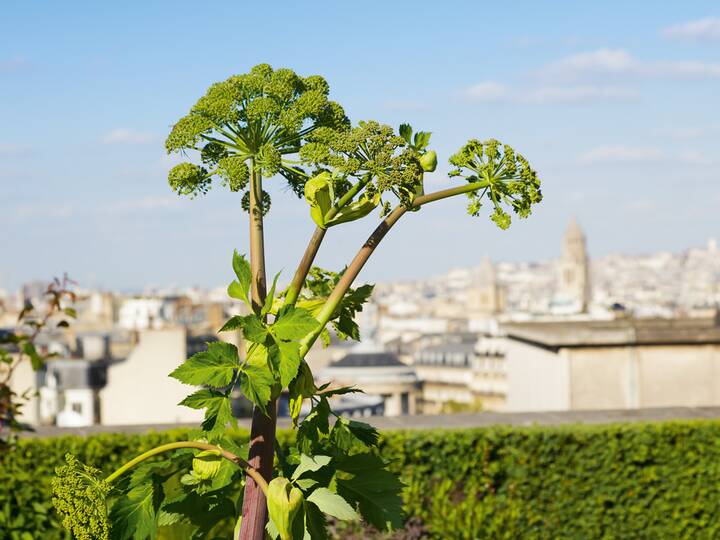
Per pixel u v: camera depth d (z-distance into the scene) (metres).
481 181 3.05
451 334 178.75
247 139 3.10
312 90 3.08
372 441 3.29
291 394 3.04
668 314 113.94
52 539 7.69
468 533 8.23
